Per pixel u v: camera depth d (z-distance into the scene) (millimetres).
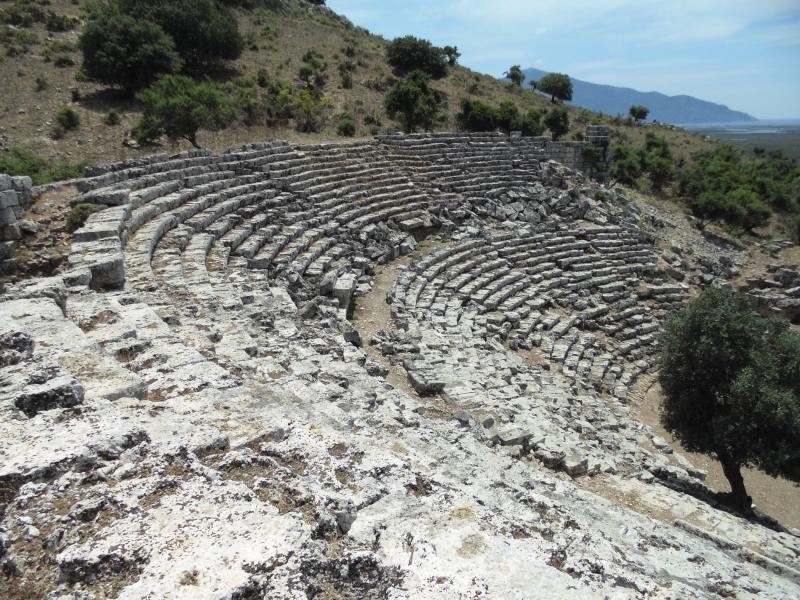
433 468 7633
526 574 4609
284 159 32875
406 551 4801
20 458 5105
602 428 19172
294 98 49250
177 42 51531
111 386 7180
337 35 80500
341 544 4754
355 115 54250
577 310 31578
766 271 41844
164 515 4465
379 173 37844
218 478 5215
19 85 45281
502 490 7465
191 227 21125
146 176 23453
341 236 28438
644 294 35438
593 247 38500
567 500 9258
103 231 16312
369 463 6492
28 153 33438
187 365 8711
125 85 46188
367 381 12430
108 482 4984
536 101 81875
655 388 27188
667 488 14516
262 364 10727
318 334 16203
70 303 10484
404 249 31578
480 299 27969
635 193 57062
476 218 37688
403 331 20750
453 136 46156
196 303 14234
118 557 4012
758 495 19500
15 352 7355
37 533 4316
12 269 17156
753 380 16031
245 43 63250
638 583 5266
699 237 49656
